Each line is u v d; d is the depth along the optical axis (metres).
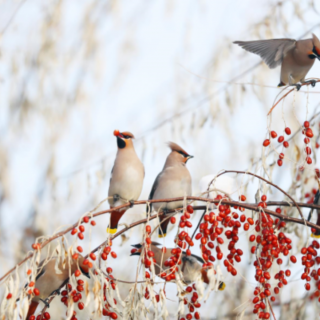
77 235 7.44
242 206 7.88
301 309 10.87
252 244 10.24
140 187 10.23
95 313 7.53
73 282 7.34
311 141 9.48
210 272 7.36
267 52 10.52
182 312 7.29
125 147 10.25
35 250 7.23
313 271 7.87
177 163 10.25
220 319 11.95
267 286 7.58
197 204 10.45
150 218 8.44
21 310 7.02
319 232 9.41
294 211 10.20
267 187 8.88
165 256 9.30
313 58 10.27
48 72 13.59
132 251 9.43
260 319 7.43
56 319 11.88
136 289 7.43
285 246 7.86
